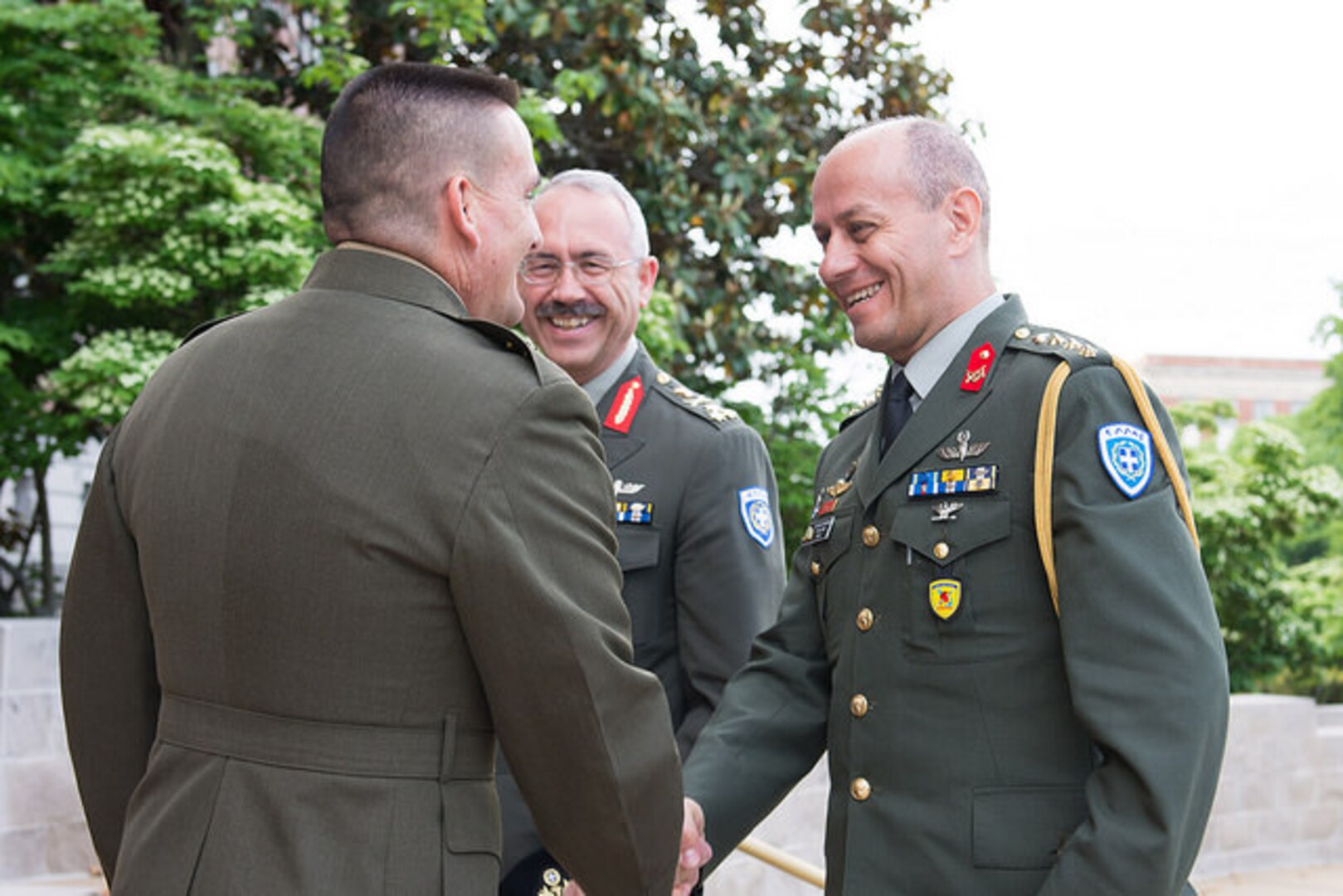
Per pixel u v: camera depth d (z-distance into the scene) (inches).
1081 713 67.1
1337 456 636.7
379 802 57.6
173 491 61.0
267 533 58.6
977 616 72.1
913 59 304.7
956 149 78.9
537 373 61.8
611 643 60.4
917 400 79.3
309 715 58.1
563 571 59.7
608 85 273.1
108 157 203.8
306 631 58.0
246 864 57.0
